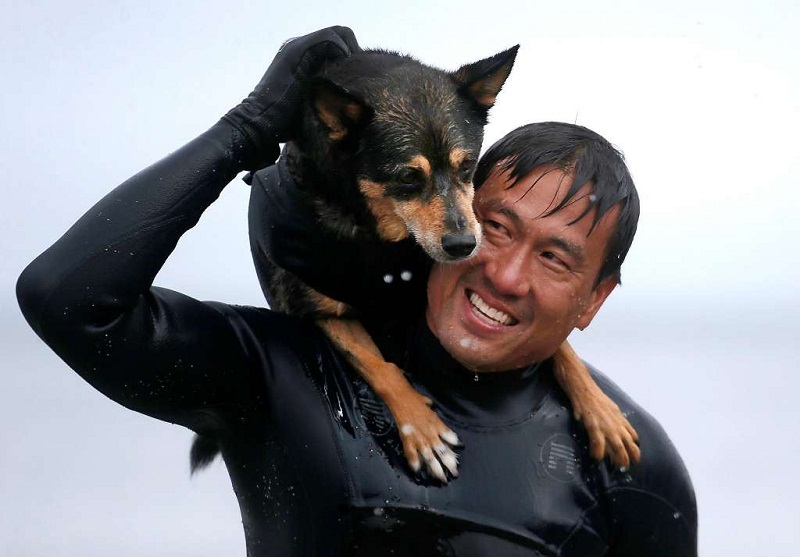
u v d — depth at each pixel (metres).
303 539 5.70
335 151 7.25
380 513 5.61
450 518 5.62
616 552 6.02
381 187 7.62
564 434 5.98
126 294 5.47
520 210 5.71
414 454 5.70
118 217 5.58
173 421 5.98
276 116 6.22
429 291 6.05
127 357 5.49
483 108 8.44
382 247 6.86
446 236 5.84
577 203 5.69
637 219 5.96
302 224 6.68
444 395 5.96
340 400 5.90
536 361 5.95
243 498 6.09
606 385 6.40
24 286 5.50
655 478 6.08
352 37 7.39
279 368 5.96
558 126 5.93
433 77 8.29
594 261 5.80
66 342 5.43
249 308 6.30
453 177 7.82
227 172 6.00
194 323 5.77
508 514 5.67
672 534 6.11
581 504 5.84
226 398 5.85
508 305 5.72
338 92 7.34
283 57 6.46
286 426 5.83
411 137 7.74
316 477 5.70
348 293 6.55
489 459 5.79
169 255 5.70
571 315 5.82
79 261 5.45
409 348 6.27
